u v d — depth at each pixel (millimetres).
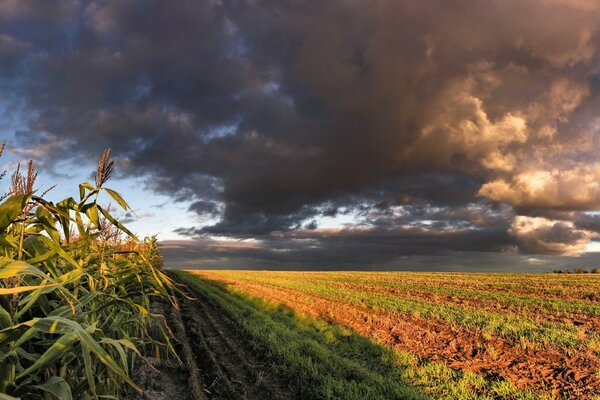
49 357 2398
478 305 17906
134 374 6777
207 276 50094
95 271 4488
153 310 14203
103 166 3176
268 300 20781
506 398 6953
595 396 6883
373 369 8812
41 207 2791
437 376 8133
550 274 42688
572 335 10836
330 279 39438
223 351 9781
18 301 2764
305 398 6977
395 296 21531
